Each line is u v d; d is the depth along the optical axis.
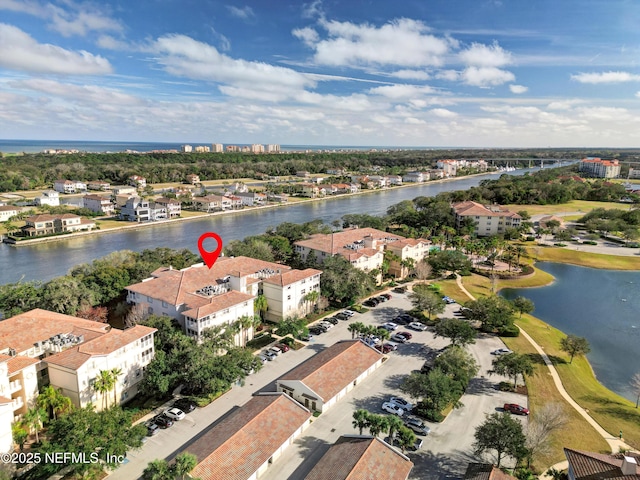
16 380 60.88
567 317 117.94
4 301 93.38
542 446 57.22
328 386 71.19
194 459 49.59
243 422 59.50
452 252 152.00
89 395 64.31
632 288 142.25
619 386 83.12
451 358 74.44
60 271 144.75
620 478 47.16
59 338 71.19
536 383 78.50
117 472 55.00
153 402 70.44
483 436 55.75
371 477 50.03
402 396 73.19
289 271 106.19
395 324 102.44
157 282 95.00
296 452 59.03
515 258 166.25
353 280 112.12
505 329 98.88
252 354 80.88
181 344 74.25
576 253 176.25
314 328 98.25
